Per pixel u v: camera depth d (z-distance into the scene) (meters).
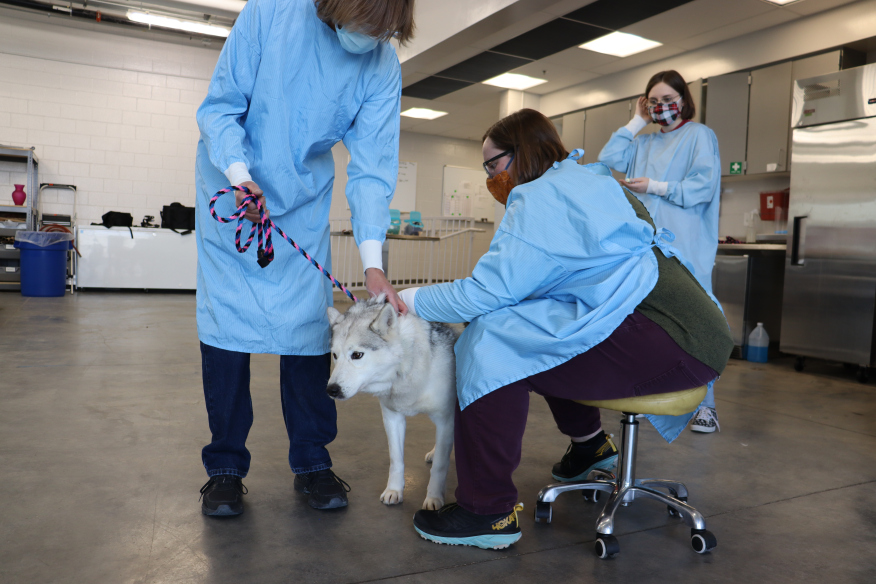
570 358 1.39
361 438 2.36
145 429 2.34
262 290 1.61
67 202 8.51
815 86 4.30
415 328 1.57
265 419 2.58
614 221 1.38
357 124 1.69
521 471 2.07
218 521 1.57
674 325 1.40
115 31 8.52
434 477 1.66
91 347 4.03
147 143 8.90
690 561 1.44
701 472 2.10
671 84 2.72
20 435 2.20
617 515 1.72
